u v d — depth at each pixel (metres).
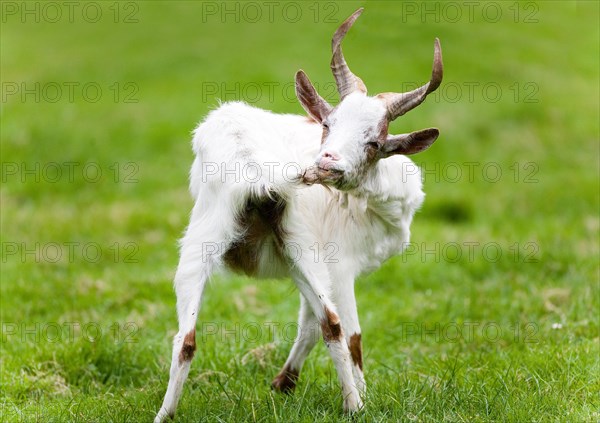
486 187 34.09
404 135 13.85
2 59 50.09
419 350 18.52
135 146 36.34
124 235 28.20
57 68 47.16
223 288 22.36
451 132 38.19
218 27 51.69
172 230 28.50
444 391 14.29
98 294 21.92
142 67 46.12
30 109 40.44
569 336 18.00
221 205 13.32
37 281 22.78
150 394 14.98
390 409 13.78
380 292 23.02
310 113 14.40
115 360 17.17
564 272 24.09
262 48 47.16
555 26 55.75
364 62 44.38
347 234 14.94
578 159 37.50
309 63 44.38
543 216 31.39
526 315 20.30
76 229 28.55
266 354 17.36
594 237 27.75
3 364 16.86
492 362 16.66
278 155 13.84
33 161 34.97
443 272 24.47
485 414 13.53
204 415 13.53
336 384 14.94
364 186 14.17
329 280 13.82
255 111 14.59
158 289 22.48
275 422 13.10
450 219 31.34
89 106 40.53
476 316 20.73
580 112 42.00
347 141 13.47
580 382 14.88
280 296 22.20
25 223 29.02
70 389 16.20
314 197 14.78
